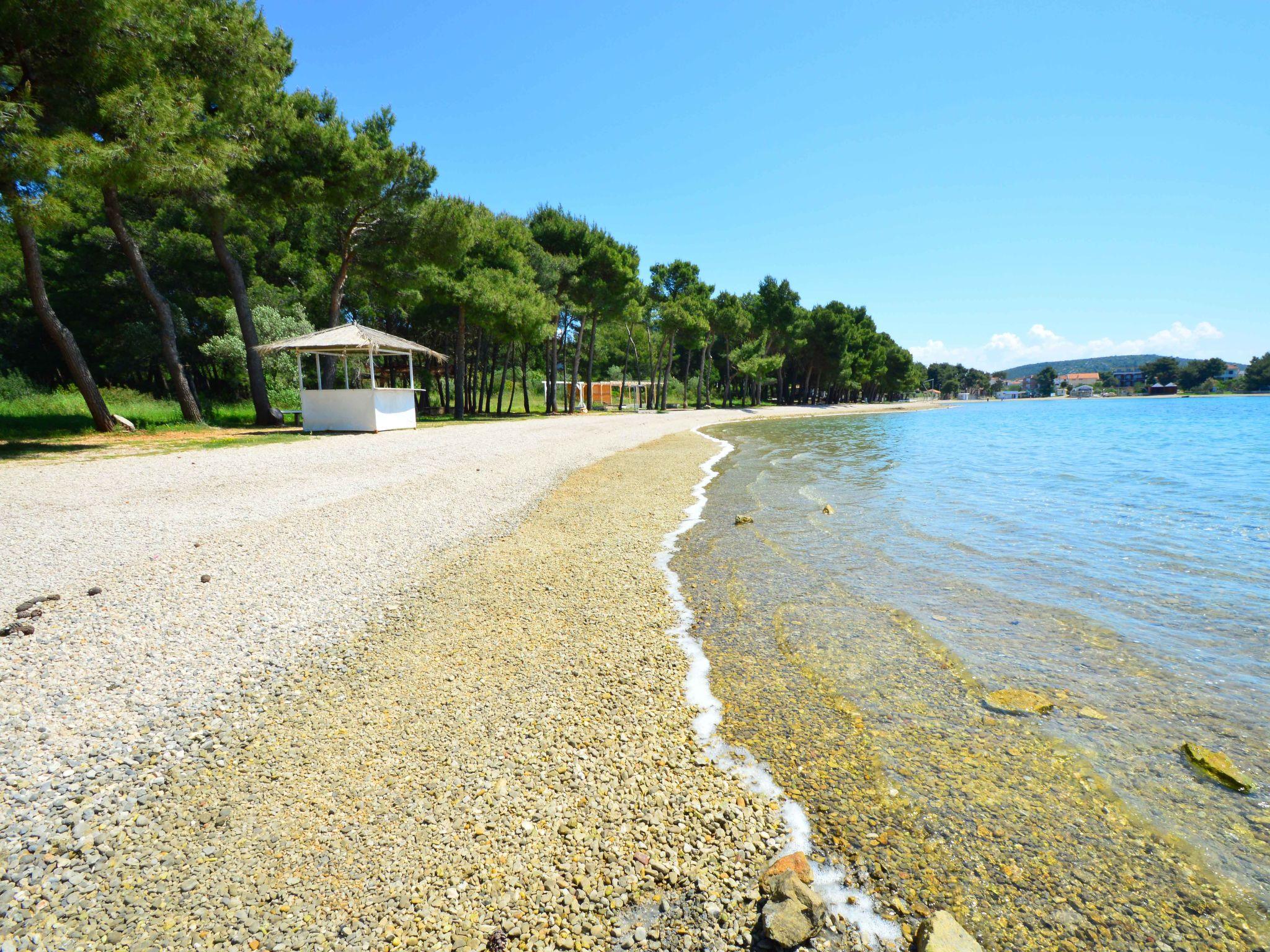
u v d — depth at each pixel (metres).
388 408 21.55
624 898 2.62
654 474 15.65
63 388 26.38
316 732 3.85
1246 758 3.60
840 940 2.39
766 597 6.53
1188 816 3.12
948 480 15.24
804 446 26.05
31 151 11.18
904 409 83.06
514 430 25.47
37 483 10.02
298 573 6.55
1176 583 6.99
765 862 2.82
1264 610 6.09
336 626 5.38
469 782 3.38
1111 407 81.88
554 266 37.75
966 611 6.12
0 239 15.61
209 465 12.48
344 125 21.92
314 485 10.97
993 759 3.62
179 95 15.02
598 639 5.41
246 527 8.06
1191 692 4.43
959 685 4.56
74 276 27.20
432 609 5.94
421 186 24.16
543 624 5.71
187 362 29.05
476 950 2.38
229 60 17.89
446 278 28.12
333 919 2.52
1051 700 4.32
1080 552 8.31
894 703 4.30
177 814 3.11
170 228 27.28
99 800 3.15
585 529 9.45
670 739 3.84
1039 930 2.43
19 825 2.94
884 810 3.16
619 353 73.69
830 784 3.38
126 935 2.44
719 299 60.41
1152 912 2.53
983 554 8.26
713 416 51.25
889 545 8.77
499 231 34.06
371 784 3.36
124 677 4.30
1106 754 3.65
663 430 32.31
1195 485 14.12
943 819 3.10
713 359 72.06
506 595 6.42
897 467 18.22
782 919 2.40
